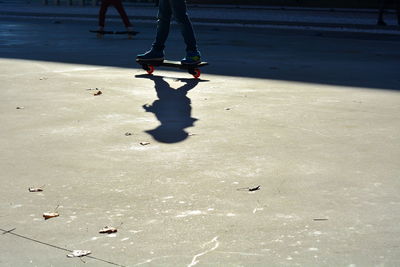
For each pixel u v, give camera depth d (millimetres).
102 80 8141
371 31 18250
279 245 3002
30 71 8922
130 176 4094
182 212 3451
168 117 5902
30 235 3141
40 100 6715
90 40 14633
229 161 4441
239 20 21672
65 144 4910
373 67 10000
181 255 2895
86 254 2900
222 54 11781
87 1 34094
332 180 4023
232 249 2957
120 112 6121
